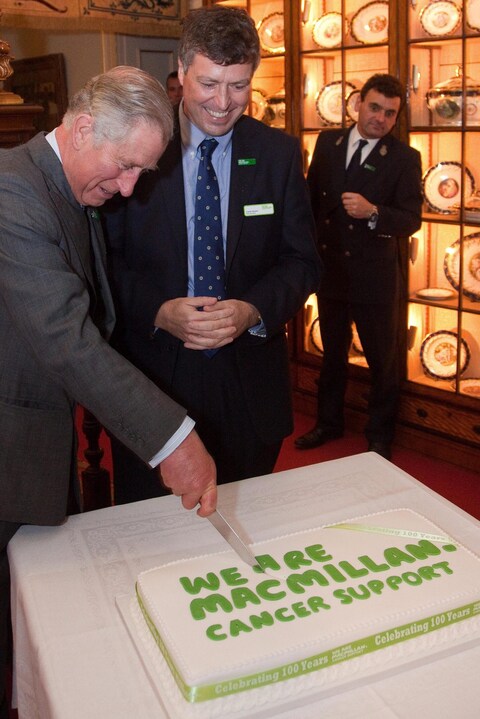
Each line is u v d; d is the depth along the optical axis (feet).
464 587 3.58
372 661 3.27
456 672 3.28
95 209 5.11
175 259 6.15
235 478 6.73
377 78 10.40
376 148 10.75
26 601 3.77
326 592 3.56
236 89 5.53
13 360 4.43
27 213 4.12
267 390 6.54
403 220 10.55
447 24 10.55
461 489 10.71
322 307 11.61
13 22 12.62
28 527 4.49
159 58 15.92
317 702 3.12
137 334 6.33
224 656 3.12
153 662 3.29
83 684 3.22
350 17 11.66
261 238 6.28
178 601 3.49
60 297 4.06
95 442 7.78
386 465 5.22
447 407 11.43
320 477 5.05
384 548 3.95
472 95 10.53
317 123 12.55
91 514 4.64
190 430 4.16
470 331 11.27
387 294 11.01
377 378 11.37
